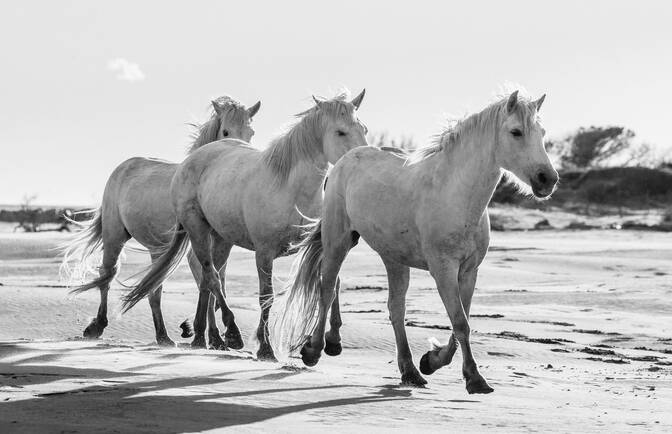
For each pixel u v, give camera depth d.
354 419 8.30
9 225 75.75
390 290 11.24
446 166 10.32
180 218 14.66
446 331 18.64
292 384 10.23
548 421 8.62
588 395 11.16
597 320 22.70
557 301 27.53
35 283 30.27
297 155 13.10
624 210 101.06
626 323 22.14
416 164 10.77
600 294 29.47
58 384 9.61
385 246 10.95
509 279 36.09
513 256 45.09
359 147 11.91
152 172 16.06
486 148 10.10
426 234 10.31
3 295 21.45
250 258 42.59
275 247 13.27
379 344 16.64
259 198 13.23
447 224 10.17
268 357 12.94
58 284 29.58
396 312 11.16
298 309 11.95
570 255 46.88
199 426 7.76
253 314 19.42
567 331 20.55
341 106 13.01
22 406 8.43
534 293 30.06
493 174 10.17
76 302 20.86
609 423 8.70
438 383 11.60
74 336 17.38
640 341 19.34
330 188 11.84
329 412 8.59
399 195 10.71
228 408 8.58
